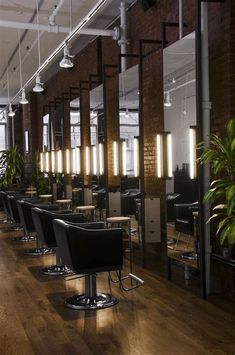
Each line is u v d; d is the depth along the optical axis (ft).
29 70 36.47
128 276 14.83
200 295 13.73
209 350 9.86
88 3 22.17
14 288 15.25
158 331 11.02
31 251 21.31
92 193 24.82
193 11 15.69
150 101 18.49
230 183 9.55
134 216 19.48
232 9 12.98
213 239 13.70
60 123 32.09
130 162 19.79
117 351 9.94
